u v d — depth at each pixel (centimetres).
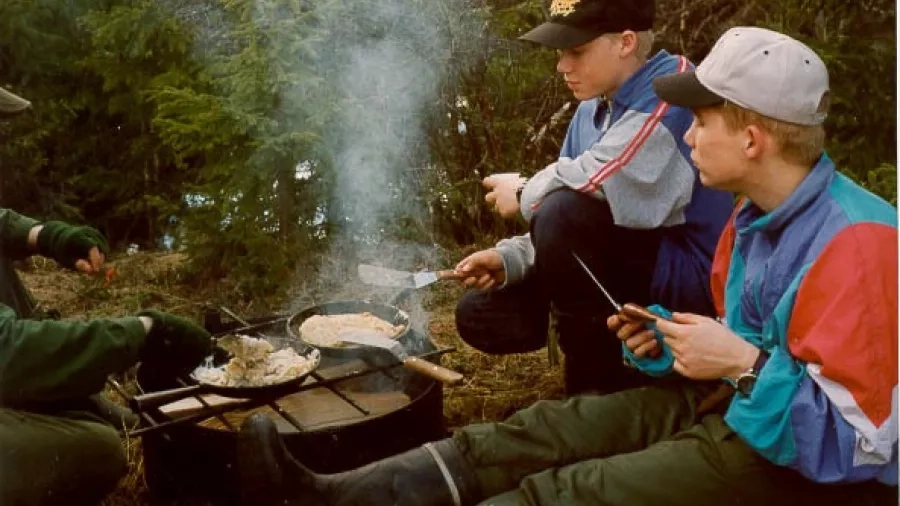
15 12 512
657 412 206
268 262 395
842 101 390
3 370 207
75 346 210
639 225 242
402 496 189
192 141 394
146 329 224
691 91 181
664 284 252
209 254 411
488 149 462
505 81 452
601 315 258
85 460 226
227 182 400
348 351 255
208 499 240
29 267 476
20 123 534
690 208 248
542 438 198
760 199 184
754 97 174
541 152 473
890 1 409
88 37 541
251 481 192
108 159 582
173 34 460
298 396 274
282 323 288
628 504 181
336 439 228
